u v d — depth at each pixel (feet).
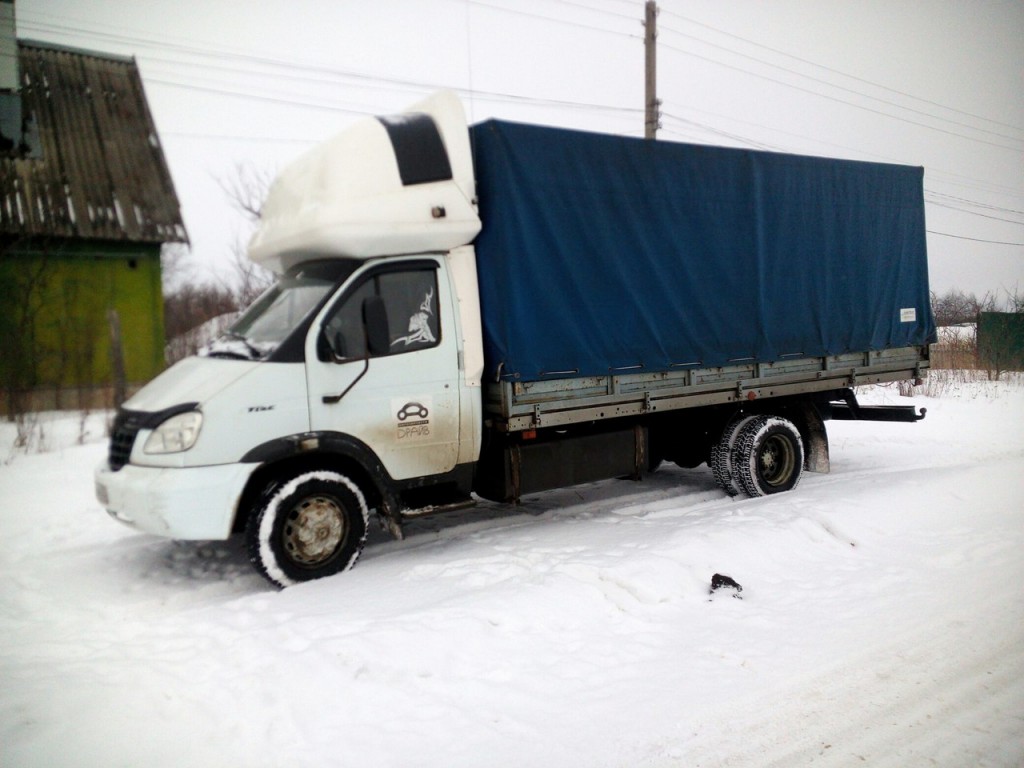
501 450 22.31
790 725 12.14
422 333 20.62
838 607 16.93
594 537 21.89
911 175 31.99
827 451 30.68
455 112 21.01
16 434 39.58
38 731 11.69
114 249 54.90
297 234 20.12
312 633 15.07
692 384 25.12
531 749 11.31
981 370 78.69
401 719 12.06
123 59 65.57
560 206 21.97
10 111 54.75
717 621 16.14
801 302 28.12
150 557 21.77
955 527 23.07
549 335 21.76
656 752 11.34
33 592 18.89
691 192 24.89
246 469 18.08
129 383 55.47
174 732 11.80
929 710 12.66
